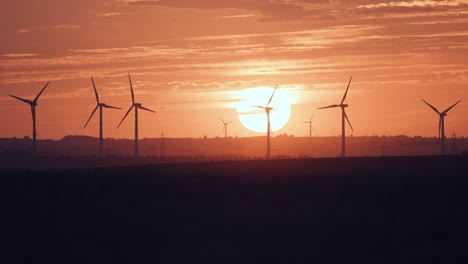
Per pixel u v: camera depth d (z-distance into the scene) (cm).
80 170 12538
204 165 13425
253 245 6888
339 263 6316
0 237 7381
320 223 7744
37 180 10800
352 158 14425
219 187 10262
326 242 6950
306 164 13275
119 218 8162
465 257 6462
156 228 7606
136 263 6456
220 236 7250
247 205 8931
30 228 7738
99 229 7631
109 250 6862
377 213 8262
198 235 7306
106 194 9719
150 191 9962
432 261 6372
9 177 11119
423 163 12938
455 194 9425
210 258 6519
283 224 7719
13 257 6712
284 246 6838
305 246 6806
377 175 11125
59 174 11550
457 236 7144
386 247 6762
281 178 10994
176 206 8875
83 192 9875
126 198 9419
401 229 7425
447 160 13400
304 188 10088
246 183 10600
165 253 6706
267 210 8556
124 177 11075
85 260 6588
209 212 8456
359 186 10038
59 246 7038
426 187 9912
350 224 7662
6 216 8356
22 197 9494
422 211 8356
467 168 12012
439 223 7656
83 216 8300
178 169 12556
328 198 9319
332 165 13000
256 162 14012
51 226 7825
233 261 6419
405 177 10838
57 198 9425
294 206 8844
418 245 6825
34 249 6950
